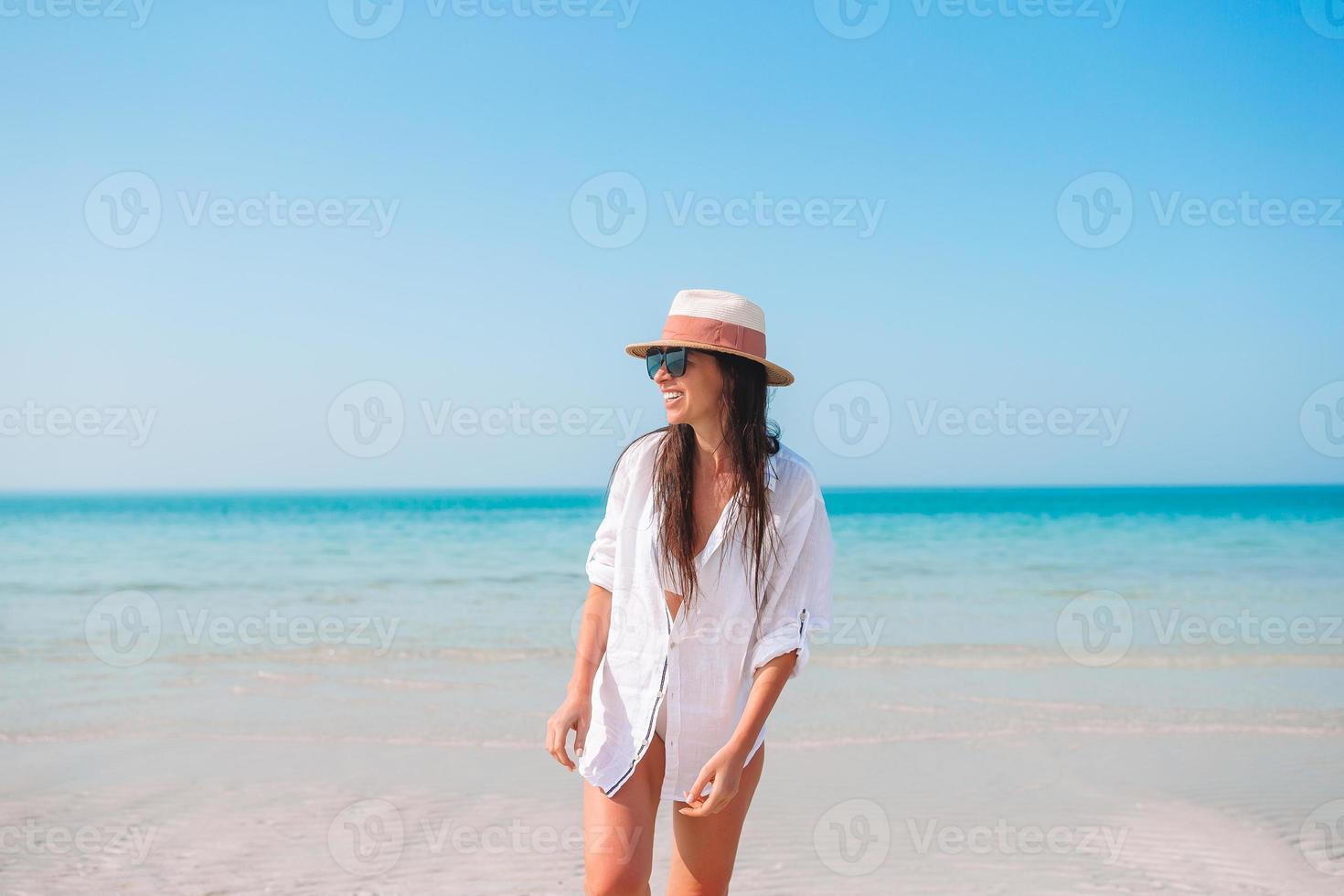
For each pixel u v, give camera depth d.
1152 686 9.34
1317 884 4.38
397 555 25.67
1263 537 29.97
